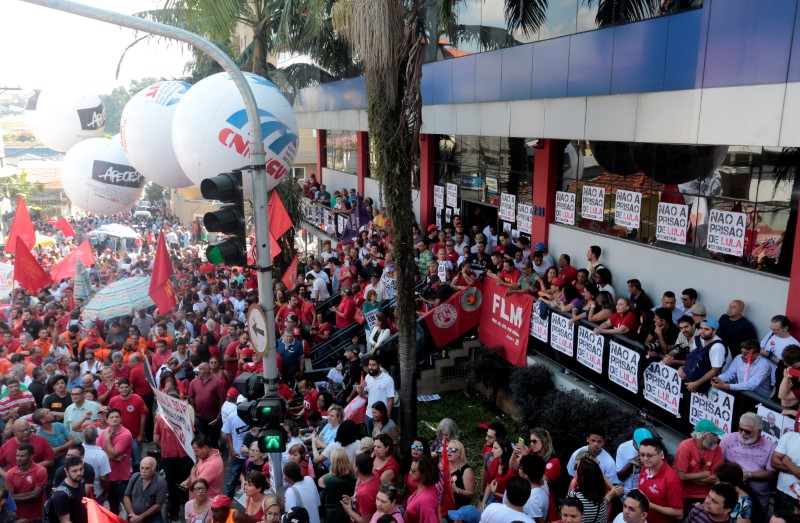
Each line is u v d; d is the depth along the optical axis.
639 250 12.01
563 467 9.43
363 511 7.47
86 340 14.87
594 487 6.20
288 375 12.91
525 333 12.27
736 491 5.88
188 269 26.61
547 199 14.85
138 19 6.72
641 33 10.89
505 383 12.74
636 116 11.18
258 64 21.27
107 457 9.23
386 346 12.77
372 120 10.48
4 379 11.19
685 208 10.95
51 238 35.81
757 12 8.71
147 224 52.06
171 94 13.96
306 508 7.49
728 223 10.09
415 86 10.02
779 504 7.05
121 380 10.85
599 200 13.20
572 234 14.05
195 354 12.66
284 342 12.98
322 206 28.02
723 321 9.64
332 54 23.88
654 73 10.67
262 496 7.95
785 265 9.30
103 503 9.24
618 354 10.01
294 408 11.66
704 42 9.62
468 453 10.95
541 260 13.82
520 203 16.47
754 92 8.82
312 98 30.84
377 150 10.55
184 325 15.09
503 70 15.33
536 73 14.05
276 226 17.11
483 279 13.59
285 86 23.08
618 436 8.98
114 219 55.06
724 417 8.12
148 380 11.75
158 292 15.78
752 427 7.06
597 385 10.70
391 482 7.44
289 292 17.30
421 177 21.92
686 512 7.07
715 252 10.55
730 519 6.00
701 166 10.76
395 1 9.80
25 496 8.62
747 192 9.88
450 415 12.57
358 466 7.52
